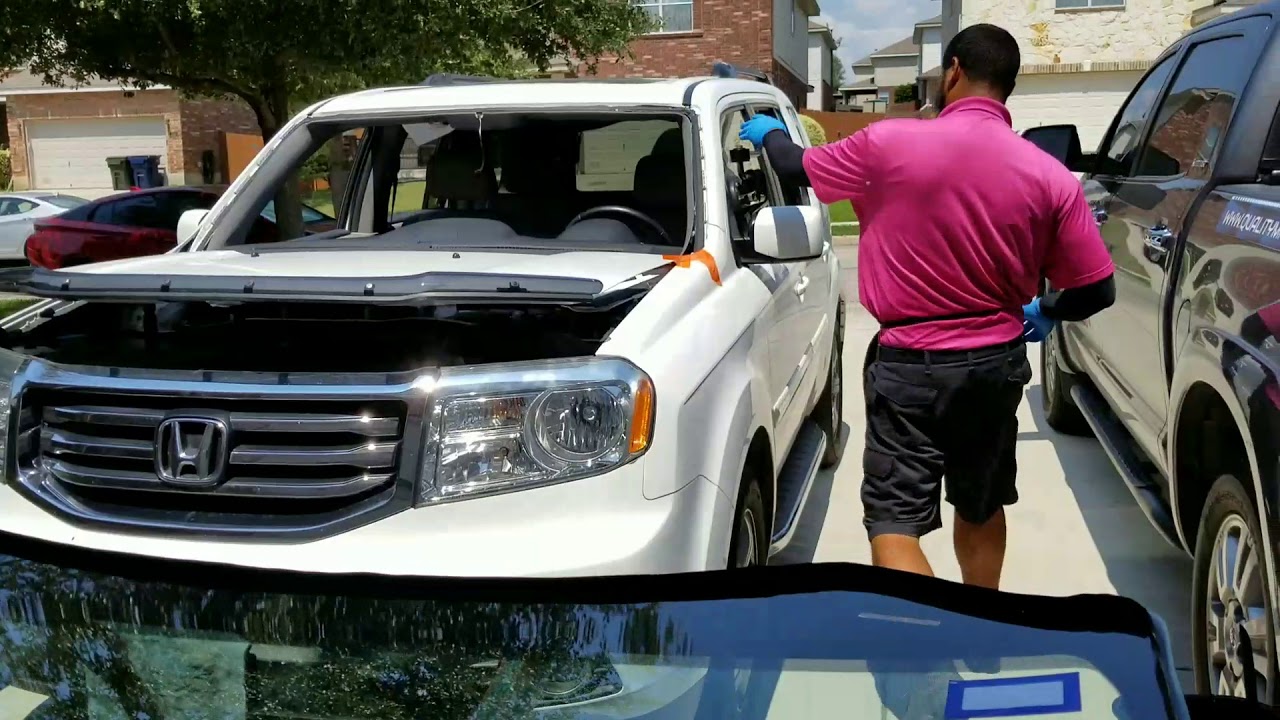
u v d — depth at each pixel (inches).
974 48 127.3
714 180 153.0
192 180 1171.9
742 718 66.1
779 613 67.5
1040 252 125.7
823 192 133.3
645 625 68.7
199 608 73.0
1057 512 205.0
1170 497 143.3
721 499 118.4
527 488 106.4
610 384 108.9
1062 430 254.2
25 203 716.7
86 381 116.3
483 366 109.4
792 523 159.8
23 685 75.7
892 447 131.7
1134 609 64.6
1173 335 143.9
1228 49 165.0
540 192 189.2
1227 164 141.6
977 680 63.5
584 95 166.4
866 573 68.3
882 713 64.3
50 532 112.9
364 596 71.8
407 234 171.2
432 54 441.4
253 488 109.6
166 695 73.5
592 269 137.0
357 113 176.7
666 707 67.5
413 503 106.2
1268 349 105.7
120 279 117.8
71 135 1174.3
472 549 104.1
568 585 70.7
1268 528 101.8
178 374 114.1
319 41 414.9
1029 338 135.7
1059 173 123.6
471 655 70.4
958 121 125.1
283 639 71.9
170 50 442.3
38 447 118.6
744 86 192.4
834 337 229.6
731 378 128.7
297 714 71.9
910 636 65.4
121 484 113.0
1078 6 896.3
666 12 1082.1
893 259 127.6
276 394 110.0
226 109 1205.7
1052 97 919.7
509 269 136.2
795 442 198.8
